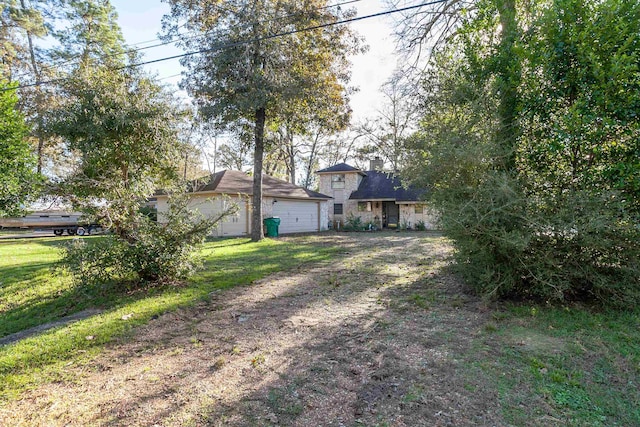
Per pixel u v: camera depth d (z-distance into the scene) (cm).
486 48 548
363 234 1838
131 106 705
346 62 1427
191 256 624
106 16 2175
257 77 1165
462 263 488
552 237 421
